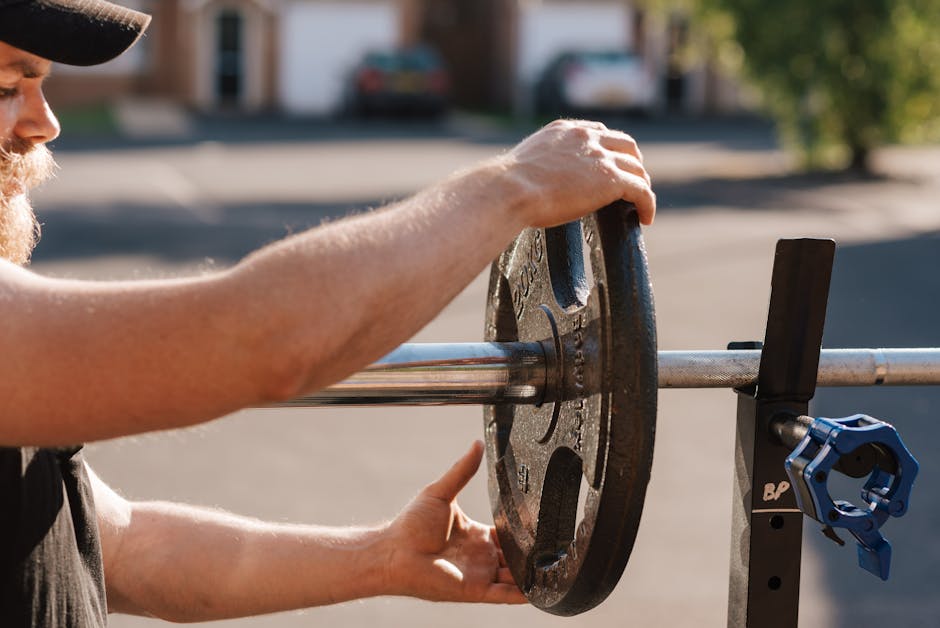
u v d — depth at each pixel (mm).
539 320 1232
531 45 27984
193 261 9609
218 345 857
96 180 15359
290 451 4887
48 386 849
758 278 8734
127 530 1377
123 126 24000
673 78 28016
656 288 8352
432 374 1184
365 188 14836
